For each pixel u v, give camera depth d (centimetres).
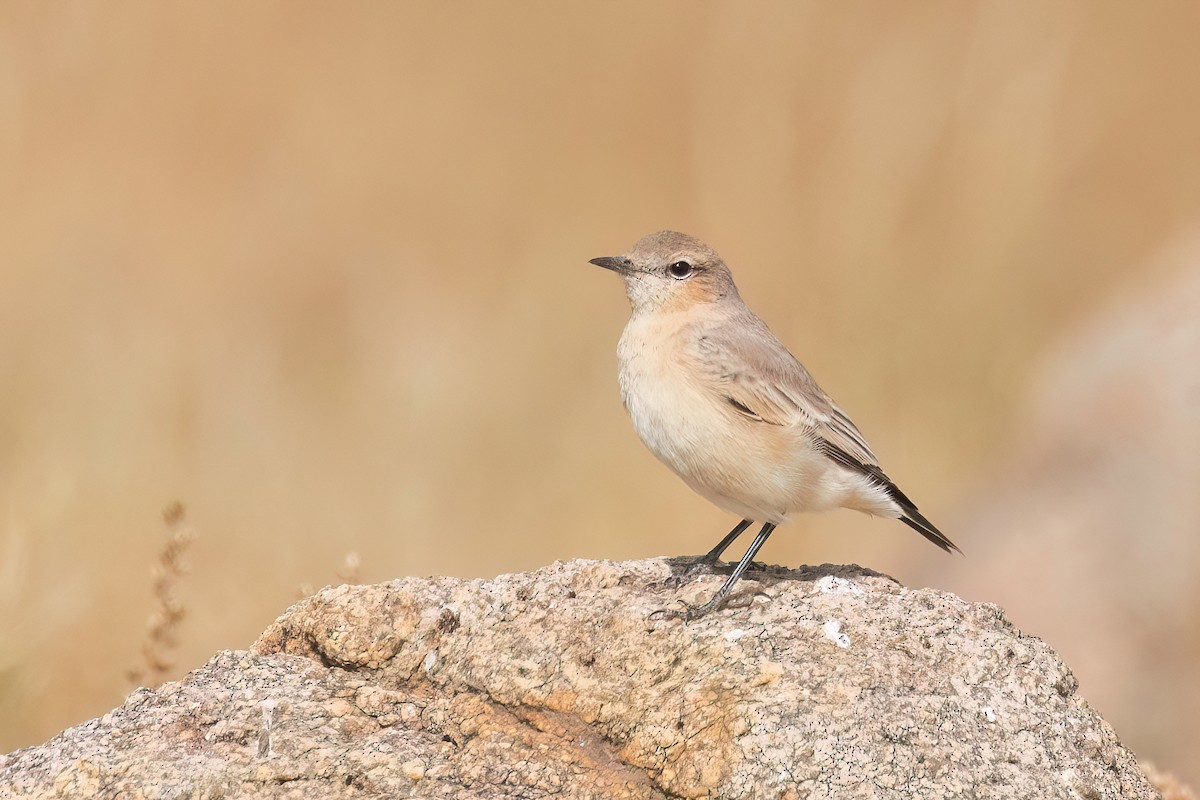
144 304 1897
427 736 711
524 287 1998
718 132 1911
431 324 1912
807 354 1819
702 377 891
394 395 1730
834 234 1856
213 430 1625
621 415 1756
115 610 1270
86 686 1198
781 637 716
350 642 768
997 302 1898
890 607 752
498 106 2331
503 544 1575
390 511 1543
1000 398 1811
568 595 786
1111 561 1488
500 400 1769
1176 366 1560
